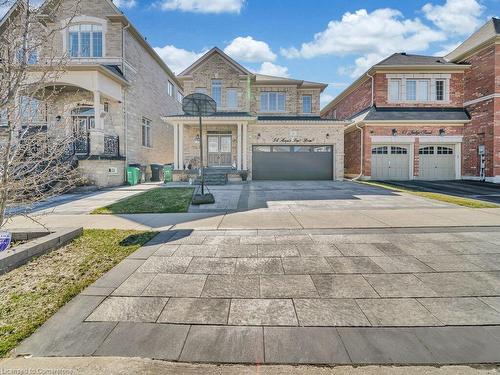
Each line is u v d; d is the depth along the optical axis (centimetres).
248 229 625
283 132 1934
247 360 231
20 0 356
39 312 297
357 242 527
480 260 435
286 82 2181
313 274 390
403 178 1941
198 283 365
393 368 223
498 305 310
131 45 1828
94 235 583
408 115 1927
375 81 1994
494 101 1722
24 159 454
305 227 637
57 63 497
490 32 1842
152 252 481
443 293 336
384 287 351
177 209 868
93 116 1709
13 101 369
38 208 909
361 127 1956
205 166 2023
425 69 1956
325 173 1966
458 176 1927
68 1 1628
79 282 367
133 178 1666
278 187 1491
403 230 609
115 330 270
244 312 300
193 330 270
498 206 890
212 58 2111
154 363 228
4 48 355
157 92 2266
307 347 246
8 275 388
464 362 229
